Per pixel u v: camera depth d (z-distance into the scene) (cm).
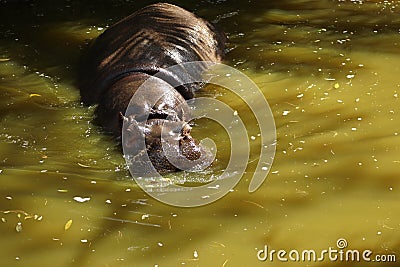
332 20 4334
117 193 2677
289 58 3825
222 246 2342
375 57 3772
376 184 2652
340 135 3017
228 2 4753
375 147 2905
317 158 2850
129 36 3725
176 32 3769
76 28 4450
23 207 2608
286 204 2556
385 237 2359
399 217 2456
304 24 4294
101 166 2886
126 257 2311
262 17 4441
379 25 4203
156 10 3925
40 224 2508
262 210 2527
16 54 4091
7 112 3400
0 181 2781
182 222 2478
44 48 4159
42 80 3762
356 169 2753
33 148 3062
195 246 2348
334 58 3788
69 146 3062
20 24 4559
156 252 2328
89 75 3647
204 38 3850
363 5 4562
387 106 3244
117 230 2455
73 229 2472
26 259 2325
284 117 3209
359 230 2398
